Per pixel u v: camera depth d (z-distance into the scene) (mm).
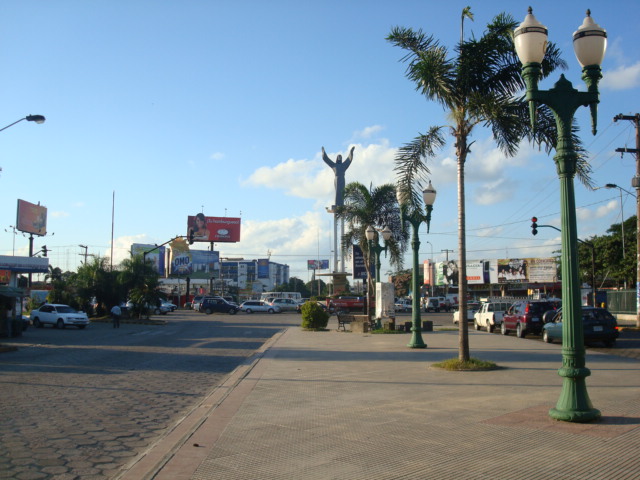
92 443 7297
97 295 48969
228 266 119000
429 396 10047
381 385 11508
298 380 12453
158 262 95375
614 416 7898
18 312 31312
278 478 5602
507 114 13320
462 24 13938
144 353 19766
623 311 44031
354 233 32312
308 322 32312
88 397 10688
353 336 26453
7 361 17016
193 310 73688
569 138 7887
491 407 8859
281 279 194250
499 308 31906
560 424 7496
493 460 5969
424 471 5684
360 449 6590
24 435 7664
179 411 9477
